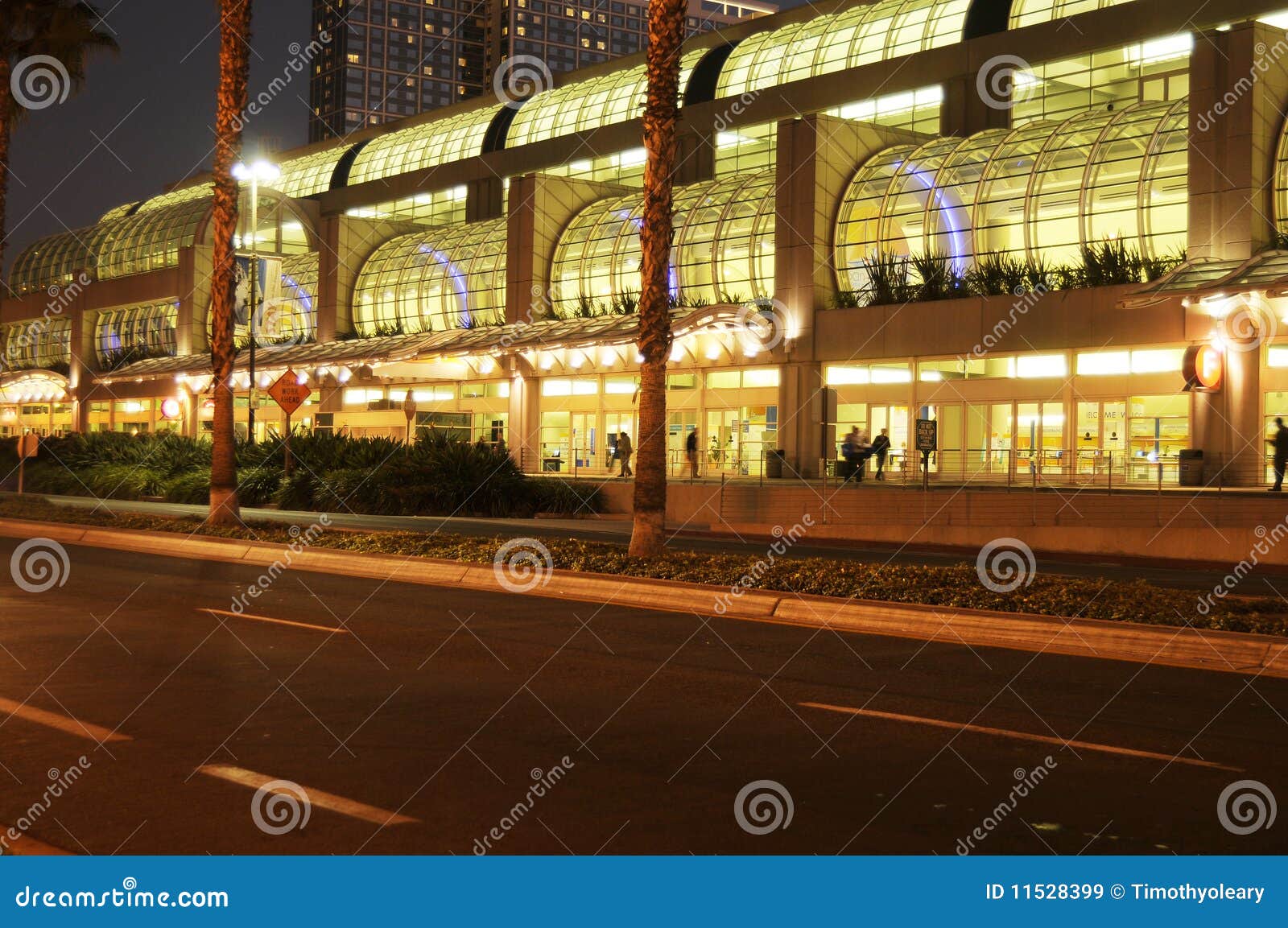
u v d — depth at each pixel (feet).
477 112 246.47
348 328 209.05
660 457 64.18
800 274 142.00
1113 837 21.25
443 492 121.19
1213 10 145.28
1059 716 31.07
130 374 222.07
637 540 63.98
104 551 78.07
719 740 27.94
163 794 23.13
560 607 53.16
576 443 169.99
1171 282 108.78
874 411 137.18
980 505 99.25
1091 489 101.71
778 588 54.39
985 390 128.67
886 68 173.47
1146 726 29.99
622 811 22.33
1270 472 107.45
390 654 39.63
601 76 233.14
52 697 32.09
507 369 176.04
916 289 133.59
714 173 194.18
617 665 38.29
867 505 105.19
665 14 64.39
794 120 143.43
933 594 50.47
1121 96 155.12
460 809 22.39
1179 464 109.19
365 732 28.35
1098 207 123.95
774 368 146.72
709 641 43.78
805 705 32.17
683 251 159.63
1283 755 27.07
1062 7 161.27
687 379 155.74
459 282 193.16
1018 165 131.64
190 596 54.60
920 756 26.63
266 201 245.86
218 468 86.22
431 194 238.68
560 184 178.70
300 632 44.34
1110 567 78.84
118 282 247.91
